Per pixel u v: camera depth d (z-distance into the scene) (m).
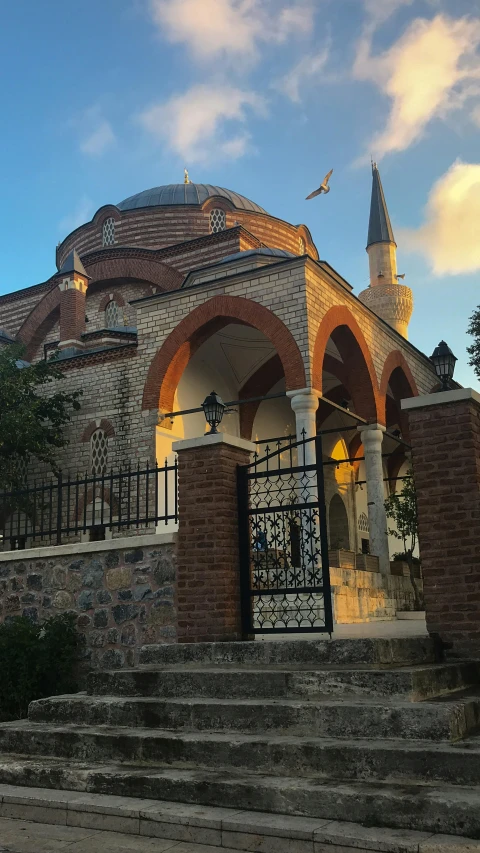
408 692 5.79
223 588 8.03
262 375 21.56
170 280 26.81
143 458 18.00
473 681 6.89
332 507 25.77
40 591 10.03
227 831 4.80
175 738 5.91
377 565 17.28
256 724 5.98
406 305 34.78
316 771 5.31
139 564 9.15
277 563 8.09
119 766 6.00
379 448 18.36
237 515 8.48
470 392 7.42
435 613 7.29
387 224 36.78
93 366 19.95
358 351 18.41
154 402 18.05
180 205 29.89
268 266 16.64
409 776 5.00
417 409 7.73
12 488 18.73
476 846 4.19
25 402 19.12
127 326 26.77
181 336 17.94
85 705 6.86
